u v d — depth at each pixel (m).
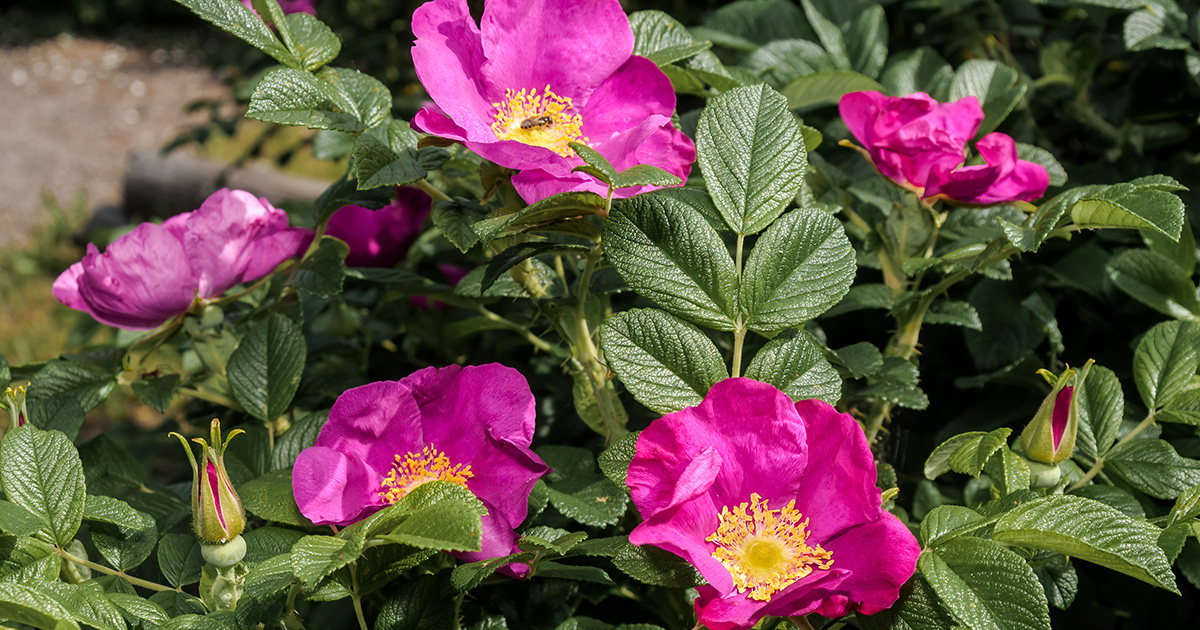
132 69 5.85
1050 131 1.05
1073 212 0.78
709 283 0.75
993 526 0.74
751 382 0.73
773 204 0.77
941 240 0.90
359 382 0.92
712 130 0.77
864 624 0.72
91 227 3.39
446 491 0.72
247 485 0.78
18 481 0.76
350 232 0.96
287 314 0.89
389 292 0.94
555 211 0.74
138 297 0.83
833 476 0.72
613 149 0.76
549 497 0.78
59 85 5.59
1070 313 0.97
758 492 0.73
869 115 0.85
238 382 0.83
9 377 0.82
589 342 0.80
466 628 0.79
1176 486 0.80
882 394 0.82
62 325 2.70
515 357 1.02
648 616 0.88
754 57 0.96
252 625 0.74
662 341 0.75
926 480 0.87
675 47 0.84
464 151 0.84
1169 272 0.88
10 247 3.40
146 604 0.75
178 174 3.39
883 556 0.71
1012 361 0.91
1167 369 0.83
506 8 0.76
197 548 0.79
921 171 0.84
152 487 0.87
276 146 3.70
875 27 0.98
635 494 0.72
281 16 0.79
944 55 1.07
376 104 0.80
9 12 6.74
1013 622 0.70
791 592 0.70
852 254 0.76
